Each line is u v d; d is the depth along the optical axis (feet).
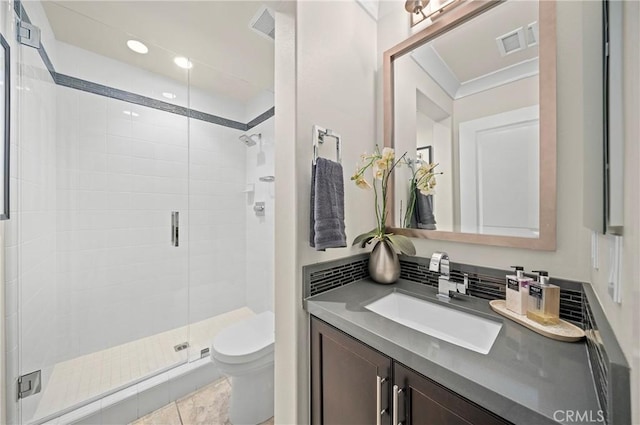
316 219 3.29
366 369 2.58
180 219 7.47
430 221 3.94
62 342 5.56
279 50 3.60
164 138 7.17
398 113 4.34
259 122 7.98
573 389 1.66
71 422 4.09
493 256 3.33
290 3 3.43
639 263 1.06
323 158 3.49
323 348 3.15
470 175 3.55
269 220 7.57
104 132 6.26
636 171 1.12
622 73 1.30
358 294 3.54
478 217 3.46
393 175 4.39
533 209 3.02
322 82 3.69
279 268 3.63
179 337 6.88
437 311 3.26
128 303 6.60
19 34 4.02
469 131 3.57
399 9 4.35
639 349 1.05
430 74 3.96
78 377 5.15
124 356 5.94
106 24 5.11
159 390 4.85
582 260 2.67
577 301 2.67
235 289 8.48
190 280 7.64
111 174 6.37
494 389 1.68
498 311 2.84
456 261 3.67
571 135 2.77
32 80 4.51
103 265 6.24
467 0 3.60
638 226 1.08
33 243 4.57
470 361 1.98
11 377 3.84
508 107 3.23
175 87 7.31
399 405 2.24
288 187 3.48
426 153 4.01
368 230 4.39
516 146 3.17
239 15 4.82
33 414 4.20
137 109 6.74
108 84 6.30
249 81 7.36
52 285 5.31
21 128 4.15
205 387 5.34
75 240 5.85
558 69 2.85
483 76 3.45
